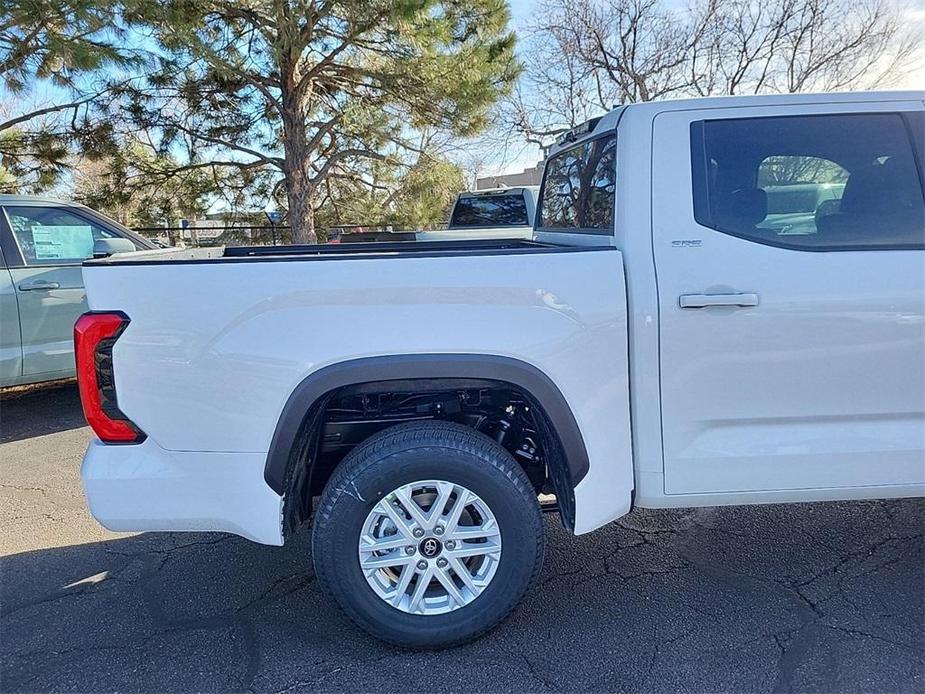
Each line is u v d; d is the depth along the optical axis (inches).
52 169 496.1
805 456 102.5
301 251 149.6
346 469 98.5
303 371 94.1
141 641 107.8
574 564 128.3
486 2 452.1
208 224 633.6
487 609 101.2
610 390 99.0
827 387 101.0
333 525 97.6
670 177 102.0
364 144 528.7
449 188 555.2
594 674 97.2
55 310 223.6
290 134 508.4
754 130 104.3
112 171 526.0
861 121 105.0
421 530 99.6
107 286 93.7
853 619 108.3
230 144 543.5
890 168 104.6
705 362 99.7
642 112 104.0
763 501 104.8
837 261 100.2
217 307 93.4
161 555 136.6
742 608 112.5
